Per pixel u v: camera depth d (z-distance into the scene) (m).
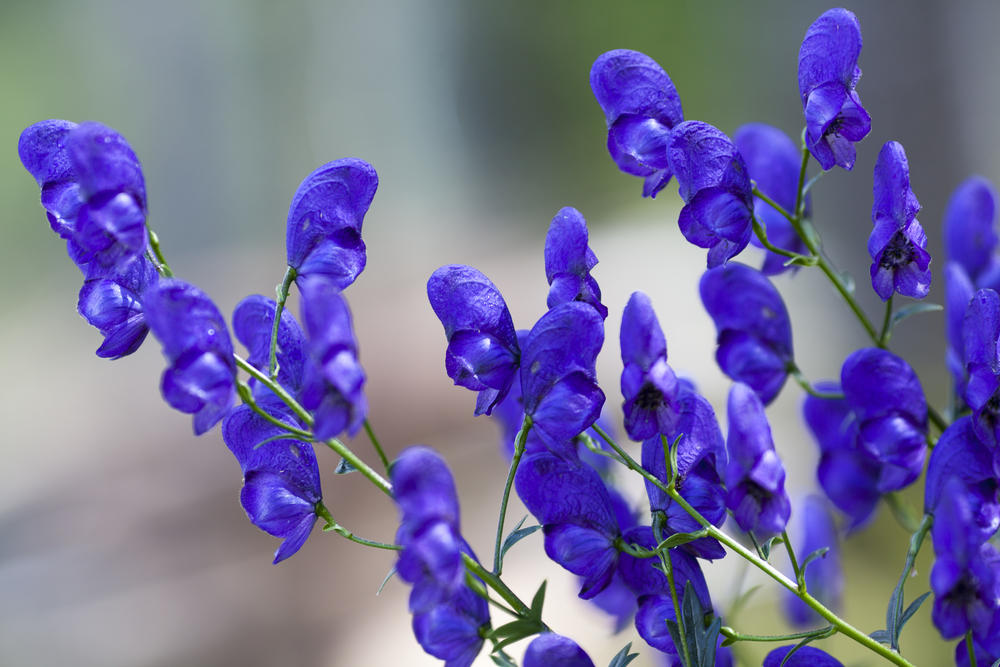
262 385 0.72
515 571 1.48
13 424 2.40
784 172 0.80
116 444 2.25
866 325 0.76
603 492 0.72
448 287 0.72
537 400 0.71
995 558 0.71
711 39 3.40
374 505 1.85
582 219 0.72
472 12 3.89
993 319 0.71
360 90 3.79
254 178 3.45
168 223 3.24
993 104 2.25
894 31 2.44
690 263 2.48
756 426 0.70
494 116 3.61
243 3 3.99
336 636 1.58
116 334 0.71
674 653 0.72
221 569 1.77
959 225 0.84
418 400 2.03
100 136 0.69
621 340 0.70
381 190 3.30
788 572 0.83
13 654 1.62
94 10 4.02
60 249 3.36
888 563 1.07
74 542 1.90
